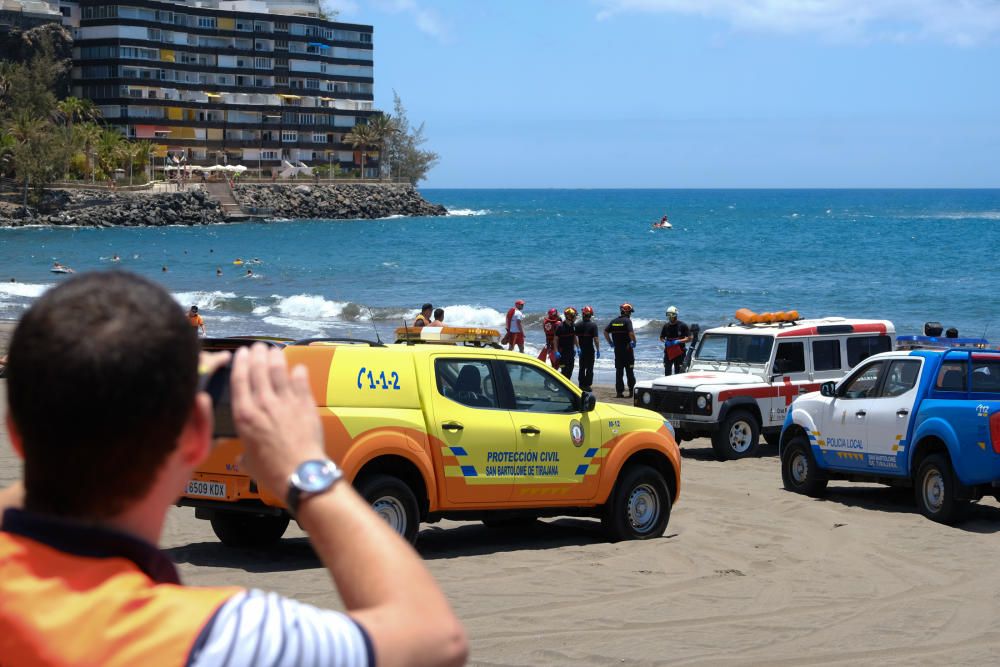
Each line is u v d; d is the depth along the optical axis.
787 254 79.62
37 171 113.12
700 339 17.50
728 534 10.52
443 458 9.03
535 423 9.62
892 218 154.00
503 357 9.65
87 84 131.12
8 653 1.34
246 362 1.54
